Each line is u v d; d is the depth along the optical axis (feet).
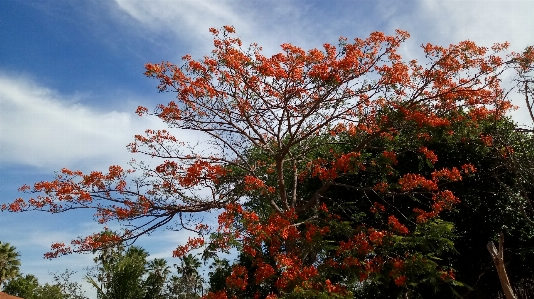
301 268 27.84
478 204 38.09
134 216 33.12
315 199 34.58
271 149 36.70
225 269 42.37
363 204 38.60
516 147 38.68
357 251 28.99
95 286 67.46
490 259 39.32
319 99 33.65
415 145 36.35
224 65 33.04
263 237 27.94
